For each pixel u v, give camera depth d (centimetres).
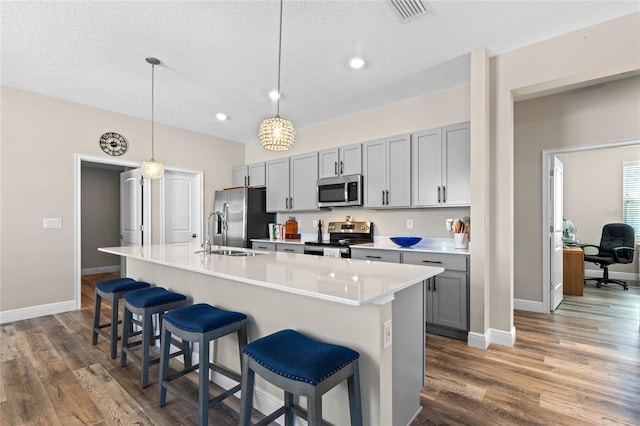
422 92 364
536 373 226
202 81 331
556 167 391
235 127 494
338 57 284
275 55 279
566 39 248
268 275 169
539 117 377
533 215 380
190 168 505
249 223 493
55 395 200
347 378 136
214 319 171
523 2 212
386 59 288
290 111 425
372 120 417
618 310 379
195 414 183
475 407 187
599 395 199
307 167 456
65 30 240
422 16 227
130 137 438
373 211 421
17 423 173
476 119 274
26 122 351
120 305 401
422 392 203
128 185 476
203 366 162
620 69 232
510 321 277
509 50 273
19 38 250
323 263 213
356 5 214
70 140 382
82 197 627
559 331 309
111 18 226
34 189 355
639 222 530
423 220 376
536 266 378
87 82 331
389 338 147
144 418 178
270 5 214
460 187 318
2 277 335
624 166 540
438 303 301
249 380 140
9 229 339
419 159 347
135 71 307
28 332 307
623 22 226
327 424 156
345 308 151
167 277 267
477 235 274
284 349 136
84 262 627
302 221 504
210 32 244
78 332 307
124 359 237
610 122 333
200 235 518
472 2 212
